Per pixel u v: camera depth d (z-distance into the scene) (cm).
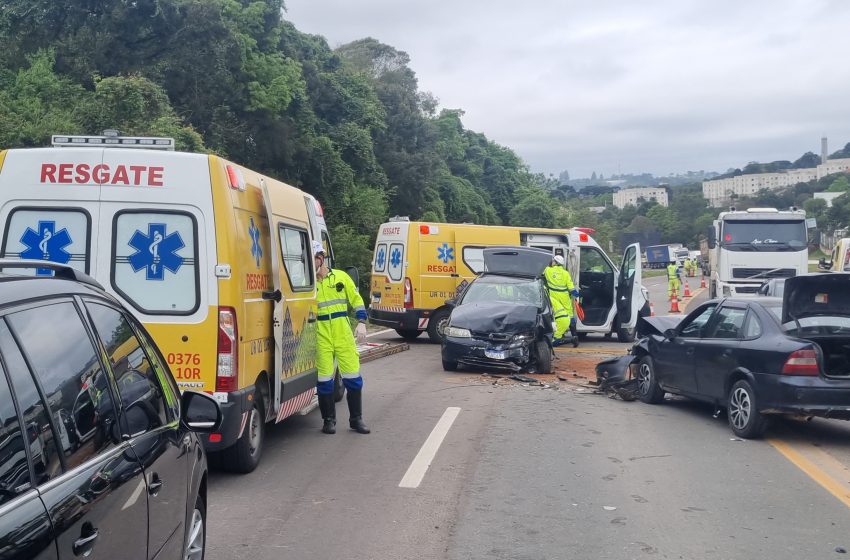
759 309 962
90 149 688
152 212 685
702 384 1020
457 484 729
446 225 1955
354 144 4000
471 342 1392
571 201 11806
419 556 550
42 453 278
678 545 575
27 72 2384
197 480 457
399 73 5884
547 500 681
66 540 272
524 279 1559
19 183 688
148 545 361
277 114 3238
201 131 2900
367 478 747
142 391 395
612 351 1841
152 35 2842
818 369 866
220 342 677
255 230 766
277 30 3347
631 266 2045
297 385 880
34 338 295
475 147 7469
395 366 1531
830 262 3006
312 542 576
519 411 1088
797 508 665
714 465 806
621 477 756
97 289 380
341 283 941
